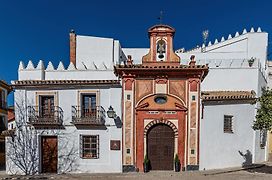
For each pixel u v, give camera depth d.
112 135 18.67
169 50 19.33
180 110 18.66
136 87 18.84
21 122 19.12
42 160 19.16
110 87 18.88
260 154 22.86
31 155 18.95
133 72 18.67
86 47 30.08
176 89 18.77
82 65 27.30
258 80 24.55
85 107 19.19
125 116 18.70
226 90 25.34
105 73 24.20
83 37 30.09
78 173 18.61
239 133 20.61
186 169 18.47
